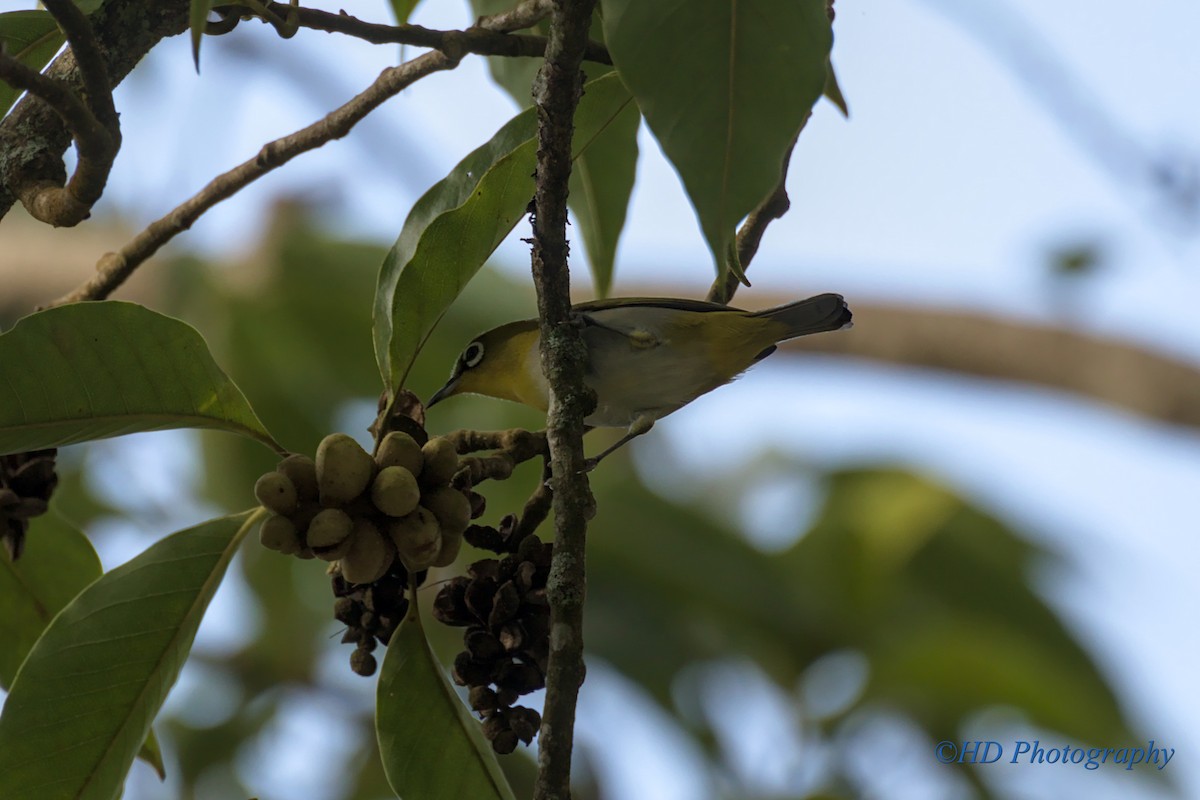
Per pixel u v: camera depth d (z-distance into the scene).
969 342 13.86
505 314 11.18
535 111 5.41
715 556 12.57
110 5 5.47
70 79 5.46
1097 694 12.79
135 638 5.38
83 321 4.97
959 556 13.38
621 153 7.27
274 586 12.28
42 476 5.88
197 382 5.23
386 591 5.18
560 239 4.89
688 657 12.40
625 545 12.61
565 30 4.40
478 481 5.23
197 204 6.45
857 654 12.26
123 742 5.36
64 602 6.61
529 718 5.07
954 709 11.45
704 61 3.96
